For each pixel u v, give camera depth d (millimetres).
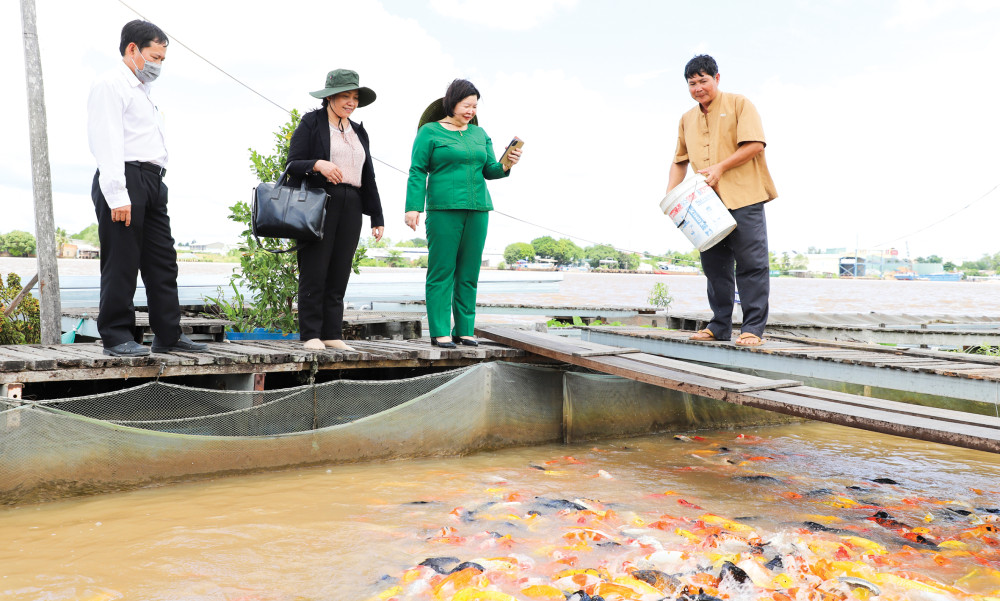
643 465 4648
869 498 4039
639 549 3012
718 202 5184
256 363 4273
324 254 4719
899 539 3326
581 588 2584
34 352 4133
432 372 5223
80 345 4598
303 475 4148
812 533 3311
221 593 2582
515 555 2914
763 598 2541
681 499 3854
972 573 2889
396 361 4805
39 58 5465
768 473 4551
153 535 3141
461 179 5051
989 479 4539
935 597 2574
